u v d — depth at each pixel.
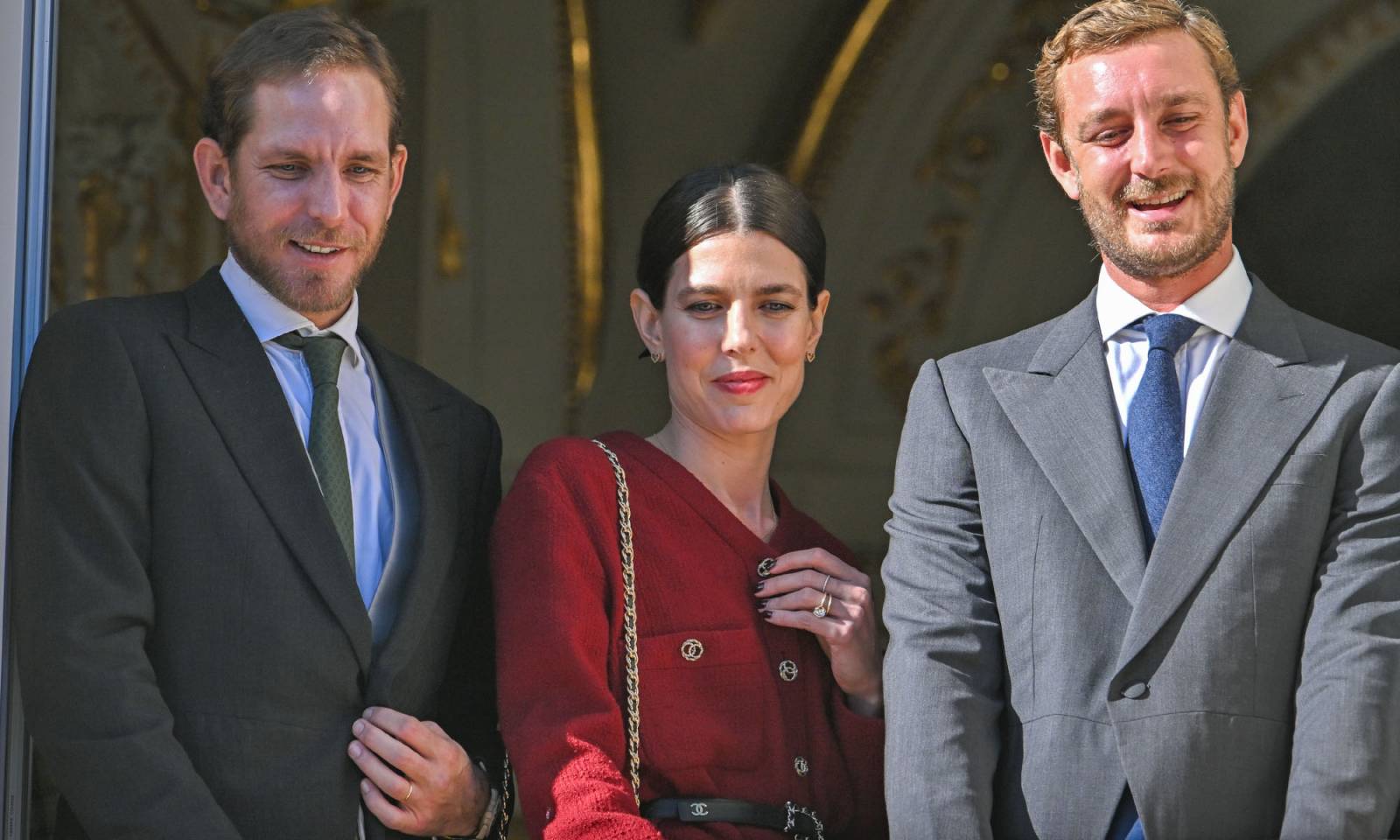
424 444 6.77
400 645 6.33
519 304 10.52
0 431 6.90
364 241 6.59
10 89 7.10
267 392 6.36
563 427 10.67
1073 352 6.54
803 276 7.02
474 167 10.31
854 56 10.43
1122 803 5.97
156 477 6.14
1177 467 6.21
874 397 10.77
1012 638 6.18
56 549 5.93
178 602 6.09
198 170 6.68
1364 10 9.95
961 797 5.93
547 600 6.43
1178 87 6.35
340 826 6.12
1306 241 10.20
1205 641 5.92
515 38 10.16
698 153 10.60
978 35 10.36
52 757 5.84
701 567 6.80
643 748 6.50
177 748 5.86
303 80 6.50
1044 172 10.61
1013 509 6.29
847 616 6.81
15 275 7.02
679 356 6.95
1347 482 6.04
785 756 6.70
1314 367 6.23
